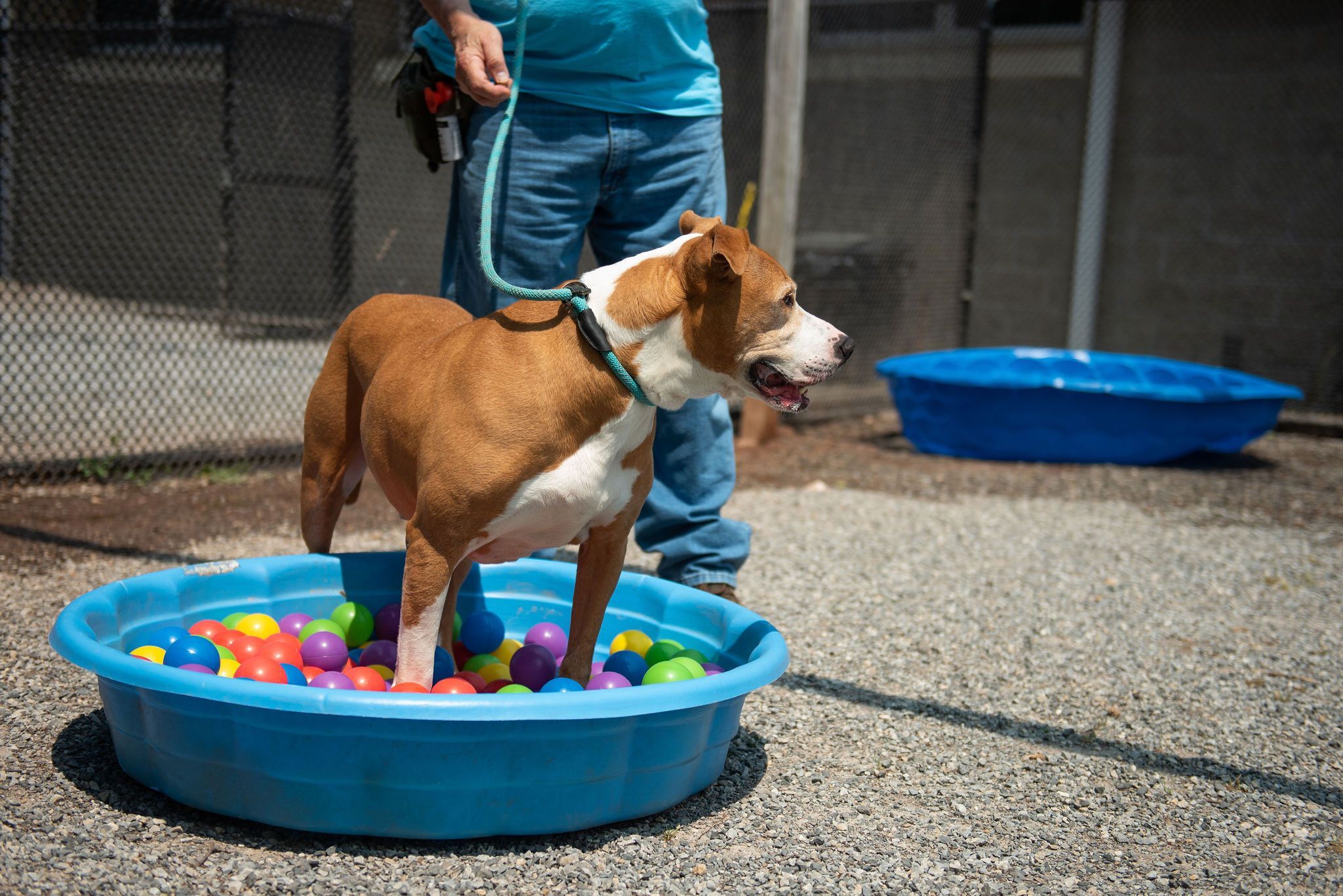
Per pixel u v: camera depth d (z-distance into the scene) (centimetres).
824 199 920
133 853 222
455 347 266
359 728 220
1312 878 240
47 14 754
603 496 261
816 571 462
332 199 771
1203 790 282
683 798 257
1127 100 941
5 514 480
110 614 285
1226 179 909
